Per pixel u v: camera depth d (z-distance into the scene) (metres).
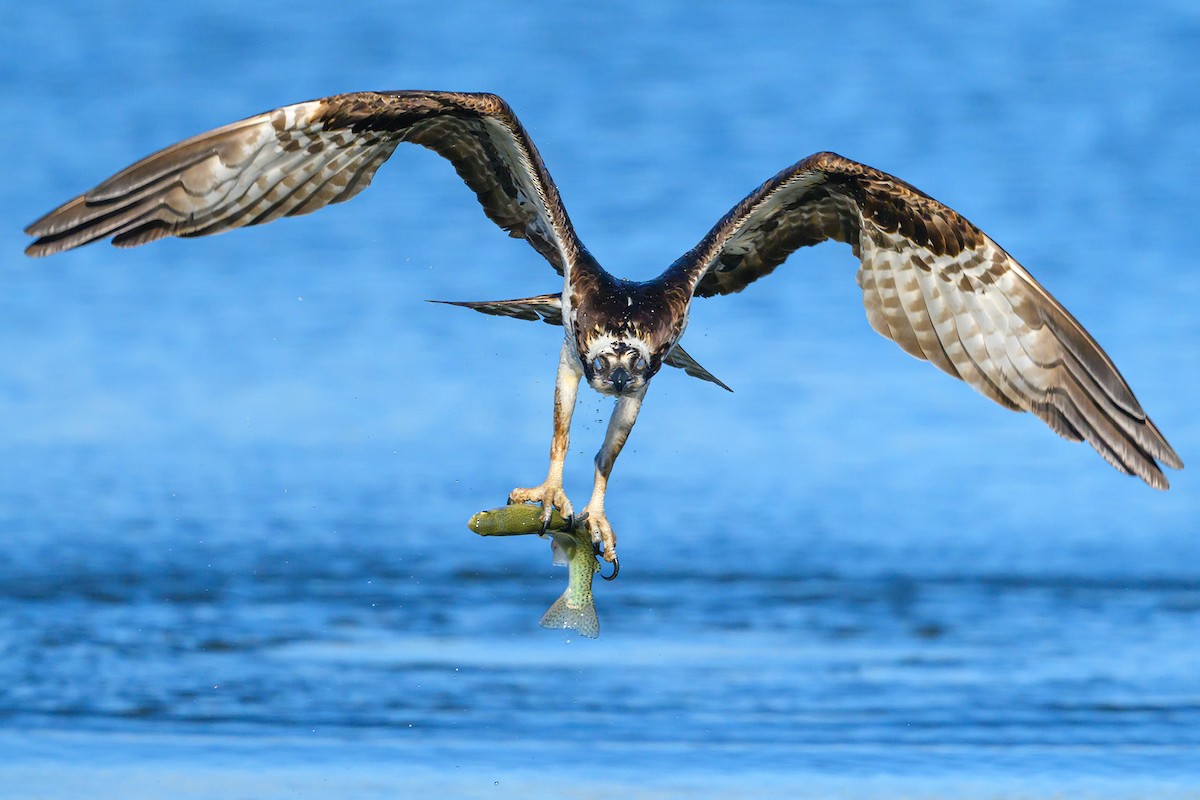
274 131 13.02
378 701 17.08
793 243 15.22
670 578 20.62
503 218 14.80
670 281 14.52
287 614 19.38
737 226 14.66
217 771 15.45
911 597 20.09
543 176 14.12
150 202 12.76
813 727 16.59
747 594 20.17
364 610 19.48
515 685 17.56
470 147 14.26
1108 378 13.72
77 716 16.66
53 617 19.09
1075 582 20.58
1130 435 13.65
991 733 16.42
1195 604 19.84
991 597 20.17
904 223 14.12
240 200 13.15
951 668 18.05
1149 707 17.03
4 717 16.59
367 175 13.76
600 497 14.56
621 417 14.49
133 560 20.77
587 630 14.30
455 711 16.89
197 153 12.84
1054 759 15.84
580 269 14.30
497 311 14.80
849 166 13.99
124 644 18.38
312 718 16.70
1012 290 13.92
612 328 14.11
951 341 14.25
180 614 19.23
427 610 19.58
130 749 15.87
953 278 14.12
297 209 13.49
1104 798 14.99
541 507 14.22
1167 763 15.72
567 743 16.20
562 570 20.91
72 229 12.45
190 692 17.25
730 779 15.32
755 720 16.72
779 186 14.35
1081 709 17.02
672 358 15.48
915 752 15.99
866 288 14.53
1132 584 20.48
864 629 19.09
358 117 13.26
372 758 15.80
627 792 15.12
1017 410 14.05
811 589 20.33
